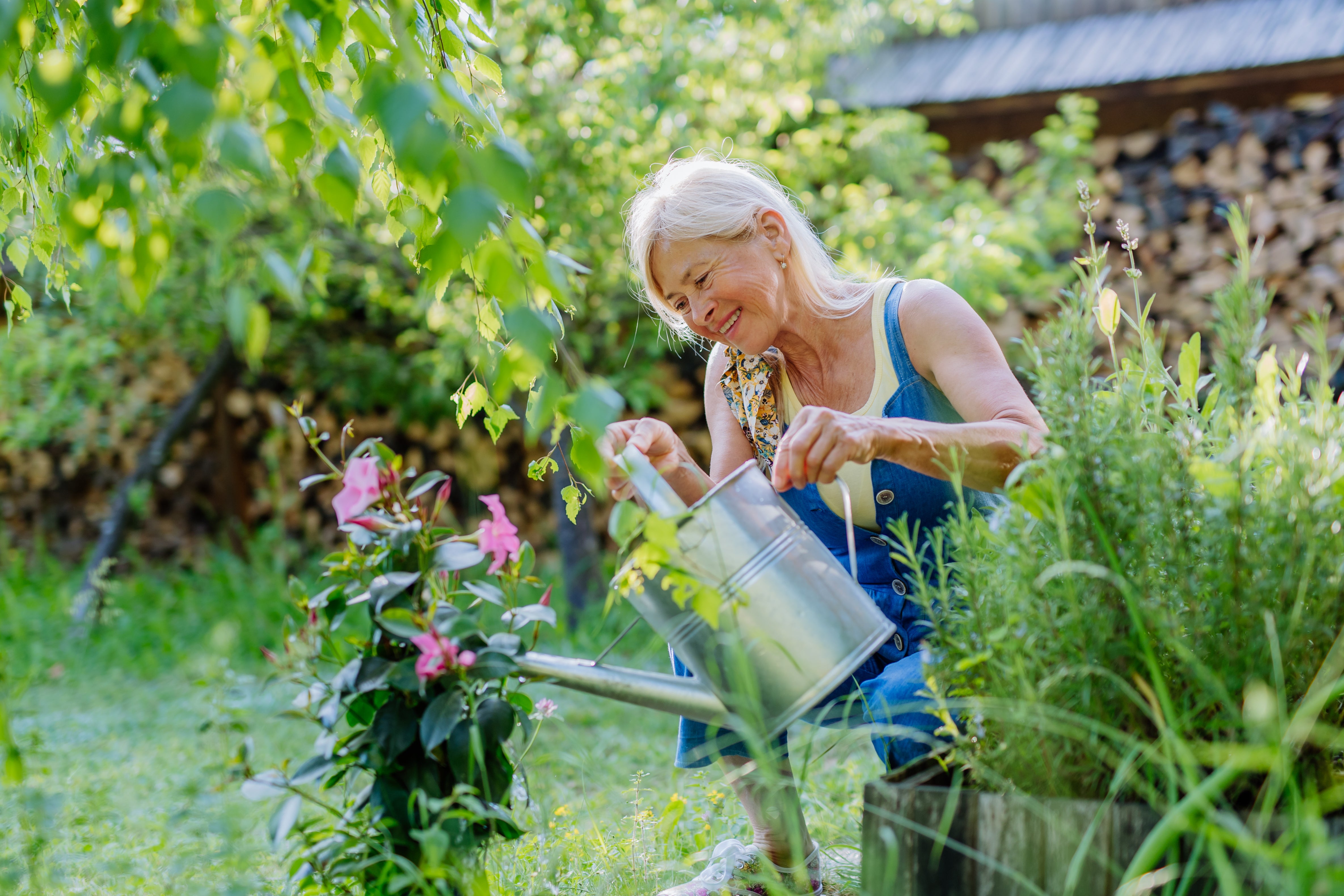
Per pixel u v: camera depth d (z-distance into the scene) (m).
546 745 2.51
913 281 1.56
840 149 4.13
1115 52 4.63
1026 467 1.07
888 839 1.03
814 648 1.19
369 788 1.28
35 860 1.43
